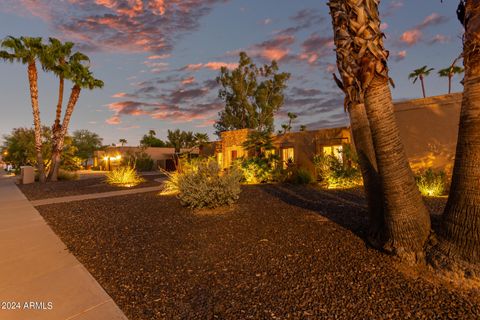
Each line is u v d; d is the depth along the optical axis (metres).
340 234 5.04
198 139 26.70
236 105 37.28
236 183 8.40
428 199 8.33
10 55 20.09
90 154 58.69
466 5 3.42
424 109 11.35
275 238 5.12
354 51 3.91
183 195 8.38
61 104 22.34
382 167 3.91
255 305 3.10
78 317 3.00
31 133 31.02
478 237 3.22
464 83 3.46
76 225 6.88
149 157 41.00
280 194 10.55
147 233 5.94
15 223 7.29
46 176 22.70
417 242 3.76
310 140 16.03
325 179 13.48
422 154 11.37
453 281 3.24
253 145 17.69
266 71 36.34
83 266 4.36
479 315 2.74
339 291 3.27
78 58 22.25
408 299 3.05
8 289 3.65
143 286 3.66
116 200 10.59
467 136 3.36
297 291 3.33
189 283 3.69
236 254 4.54
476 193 3.27
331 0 4.18
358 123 4.75
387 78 3.86
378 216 4.48
